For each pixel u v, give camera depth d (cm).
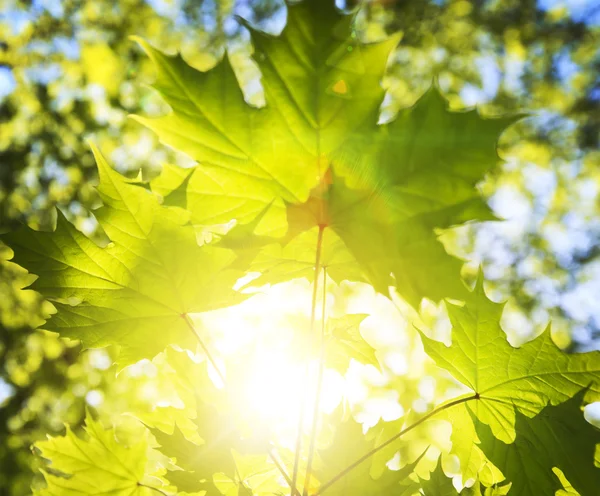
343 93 49
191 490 54
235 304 56
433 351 58
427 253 48
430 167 48
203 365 54
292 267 54
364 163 49
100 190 53
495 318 56
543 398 56
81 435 345
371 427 57
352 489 54
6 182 379
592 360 55
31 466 343
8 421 358
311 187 50
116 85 391
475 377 57
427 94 48
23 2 384
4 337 370
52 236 54
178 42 409
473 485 57
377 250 50
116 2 399
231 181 52
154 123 51
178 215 54
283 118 50
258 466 55
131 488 58
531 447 56
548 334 56
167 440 54
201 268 55
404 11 415
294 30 49
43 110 383
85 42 394
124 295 55
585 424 55
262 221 52
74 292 55
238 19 49
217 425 53
